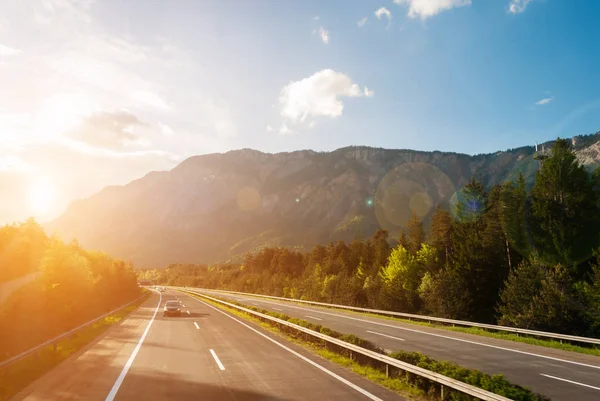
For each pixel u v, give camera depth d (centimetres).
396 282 5047
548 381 1202
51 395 942
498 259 4125
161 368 1264
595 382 1190
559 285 2616
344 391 973
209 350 1638
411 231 7394
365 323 3155
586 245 3188
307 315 3841
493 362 1544
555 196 3428
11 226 2391
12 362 1118
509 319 2872
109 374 1174
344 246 11575
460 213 5500
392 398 913
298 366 1298
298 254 13750
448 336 2408
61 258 2470
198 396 926
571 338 1980
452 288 3806
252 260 15888
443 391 928
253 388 1000
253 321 2995
